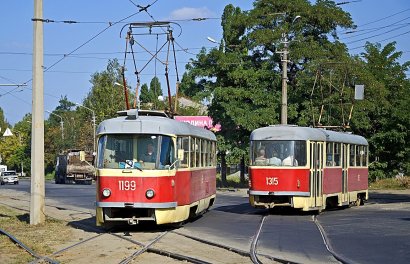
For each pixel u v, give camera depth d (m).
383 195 37.00
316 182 22.27
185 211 17.91
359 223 18.75
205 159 21.73
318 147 22.66
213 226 18.55
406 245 13.88
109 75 73.62
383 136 44.88
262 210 24.78
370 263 11.48
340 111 41.19
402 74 47.31
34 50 18.73
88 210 25.20
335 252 12.89
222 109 45.91
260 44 43.47
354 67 41.72
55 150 88.81
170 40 20.83
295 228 17.67
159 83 76.31
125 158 16.45
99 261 11.99
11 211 24.94
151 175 16.23
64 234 16.52
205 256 12.53
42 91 18.92
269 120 43.16
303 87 41.75
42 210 19.08
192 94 47.72
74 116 89.69
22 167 105.69
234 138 46.28
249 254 12.59
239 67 44.81
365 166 28.73
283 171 21.48
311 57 41.94
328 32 44.62
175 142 17.02
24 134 106.25
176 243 14.52
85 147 75.00
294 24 43.16
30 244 14.43
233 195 38.28
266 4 44.44
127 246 14.05
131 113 16.91
